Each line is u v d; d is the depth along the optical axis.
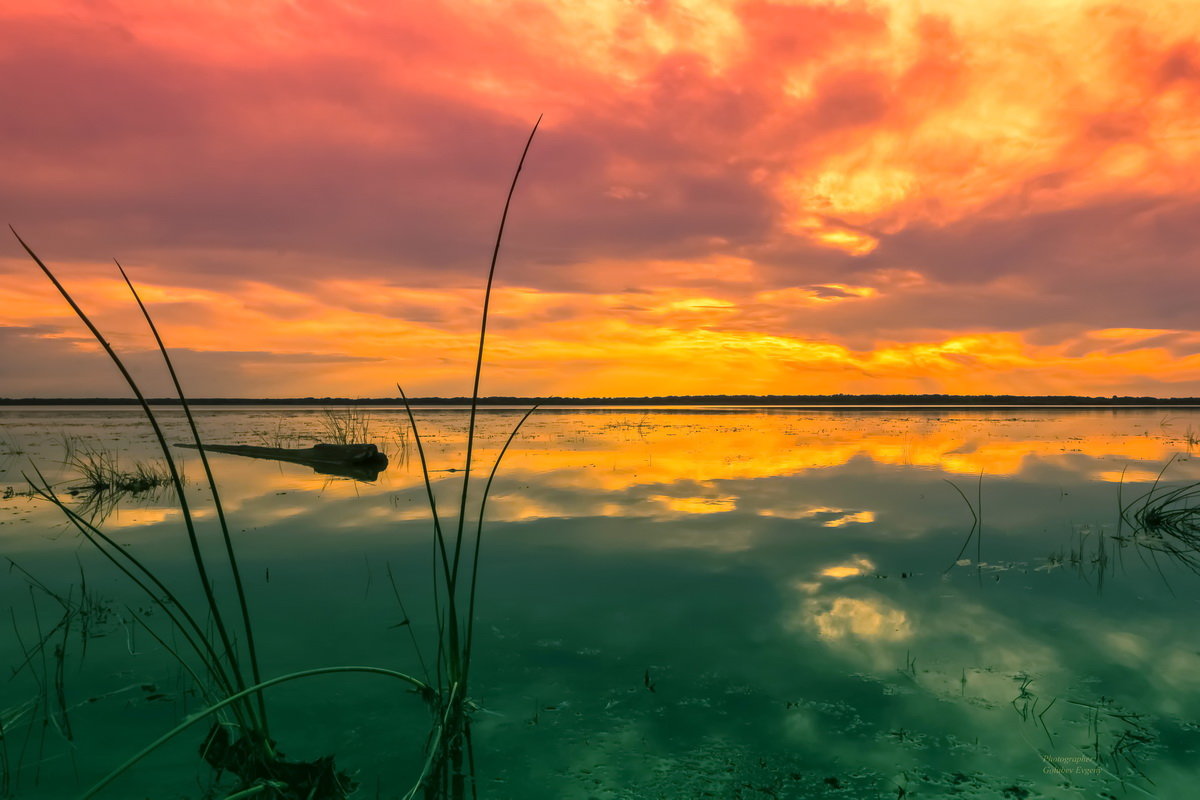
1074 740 3.69
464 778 3.42
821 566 7.04
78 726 3.94
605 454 18.25
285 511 10.37
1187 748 3.60
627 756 3.60
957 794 3.24
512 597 6.10
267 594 6.28
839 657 4.78
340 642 5.12
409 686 4.42
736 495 11.41
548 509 10.22
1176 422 35.94
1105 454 18.06
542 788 3.33
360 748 3.71
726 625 5.38
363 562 7.34
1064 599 5.96
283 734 3.86
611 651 4.92
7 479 14.11
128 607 6.01
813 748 3.65
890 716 3.96
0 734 3.68
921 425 33.12
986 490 11.92
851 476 13.73
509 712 4.07
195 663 4.79
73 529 9.27
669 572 6.85
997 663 4.66
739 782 3.36
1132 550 7.71
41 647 5.10
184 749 3.71
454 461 16.86
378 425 33.09
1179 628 5.27
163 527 9.32
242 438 25.11
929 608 5.75
